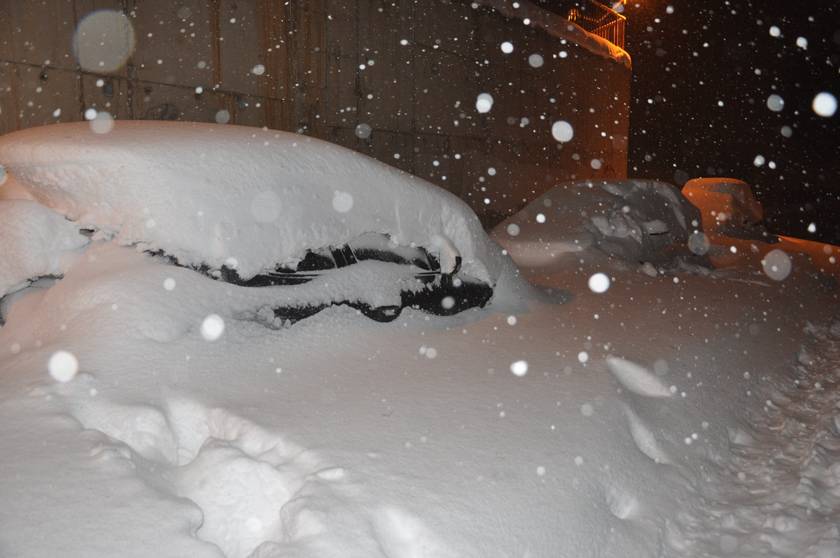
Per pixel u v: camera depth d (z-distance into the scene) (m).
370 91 9.73
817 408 4.66
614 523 2.78
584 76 15.02
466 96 11.55
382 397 3.26
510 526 2.44
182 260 3.48
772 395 4.87
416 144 10.62
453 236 4.71
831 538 2.86
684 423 3.80
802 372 5.51
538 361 3.97
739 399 4.50
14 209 4.05
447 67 11.06
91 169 3.54
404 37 10.19
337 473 2.49
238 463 2.55
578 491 2.77
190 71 7.53
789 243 11.27
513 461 2.79
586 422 3.25
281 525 2.32
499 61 12.25
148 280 3.49
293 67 8.62
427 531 2.29
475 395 3.38
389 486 2.47
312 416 2.97
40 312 3.73
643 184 9.22
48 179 3.71
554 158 14.18
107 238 3.70
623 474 3.08
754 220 11.49
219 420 2.93
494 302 5.01
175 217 3.46
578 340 4.46
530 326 4.68
